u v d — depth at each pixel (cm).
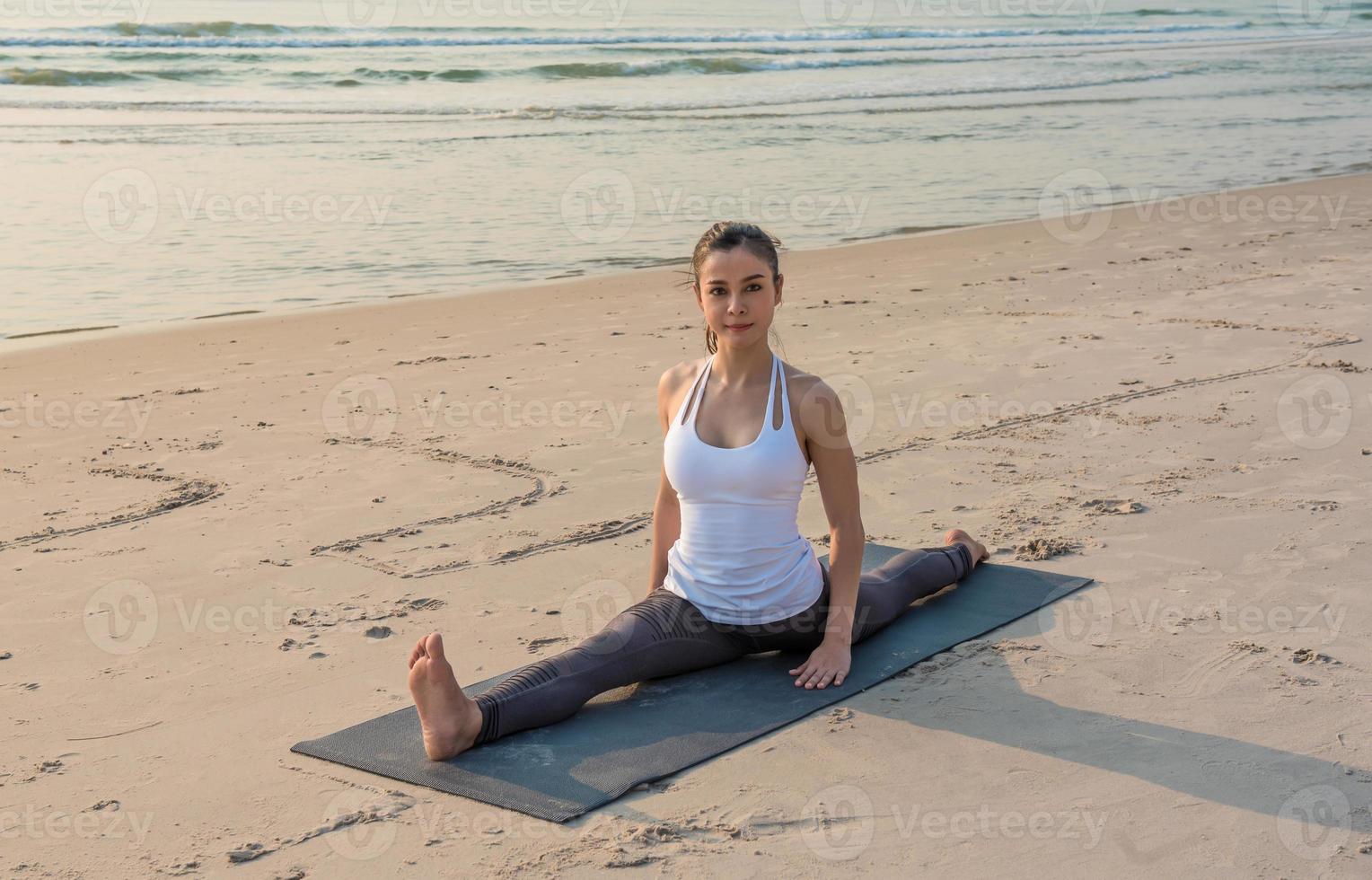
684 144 1870
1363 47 3869
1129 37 4150
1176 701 366
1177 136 2059
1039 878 282
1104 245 1237
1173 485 560
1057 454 611
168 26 2850
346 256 1212
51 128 1844
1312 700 364
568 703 362
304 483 597
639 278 1134
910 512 539
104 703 379
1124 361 787
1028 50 3572
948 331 888
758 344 384
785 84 2681
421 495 578
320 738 356
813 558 400
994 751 341
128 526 541
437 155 1725
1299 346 805
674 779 330
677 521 412
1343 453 597
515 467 618
